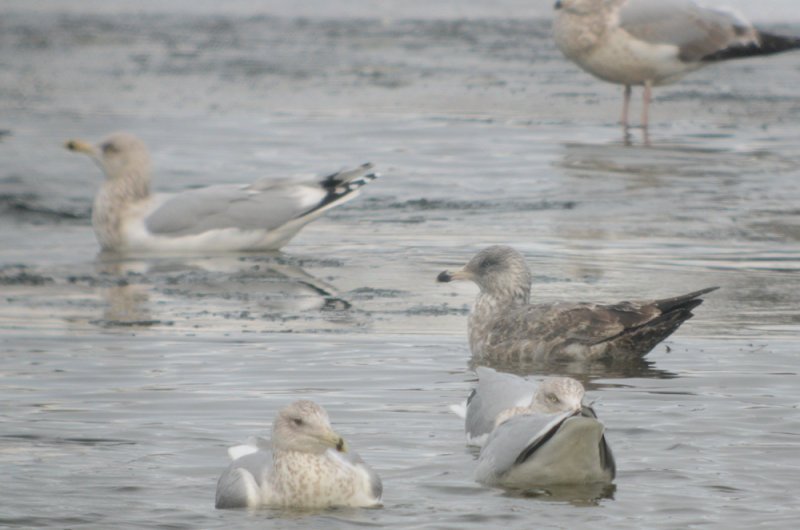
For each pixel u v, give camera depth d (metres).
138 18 54.34
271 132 28.59
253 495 7.66
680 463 8.40
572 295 14.55
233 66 40.03
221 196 18.00
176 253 17.72
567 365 11.97
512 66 39.81
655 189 22.22
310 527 7.30
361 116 30.86
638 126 29.59
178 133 28.39
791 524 7.17
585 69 29.39
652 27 28.12
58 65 40.47
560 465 7.90
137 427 9.32
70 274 16.16
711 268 16.31
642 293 14.70
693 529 7.11
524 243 18.11
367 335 12.89
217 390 10.47
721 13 28.80
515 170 24.20
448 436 9.20
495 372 9.65
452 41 46.00
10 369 11.20
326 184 18.48
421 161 25.16
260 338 12.62
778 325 13.27
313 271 16.48
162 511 7.53
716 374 11.20
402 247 18.06
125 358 11.68
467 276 13.00
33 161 25.03
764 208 20.58
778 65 41.72
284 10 56.84
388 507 7.67
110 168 17.94
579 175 23.58
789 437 8.99
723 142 27.27
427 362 11.76
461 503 7.70
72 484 7.96
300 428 7.72
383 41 46.03
